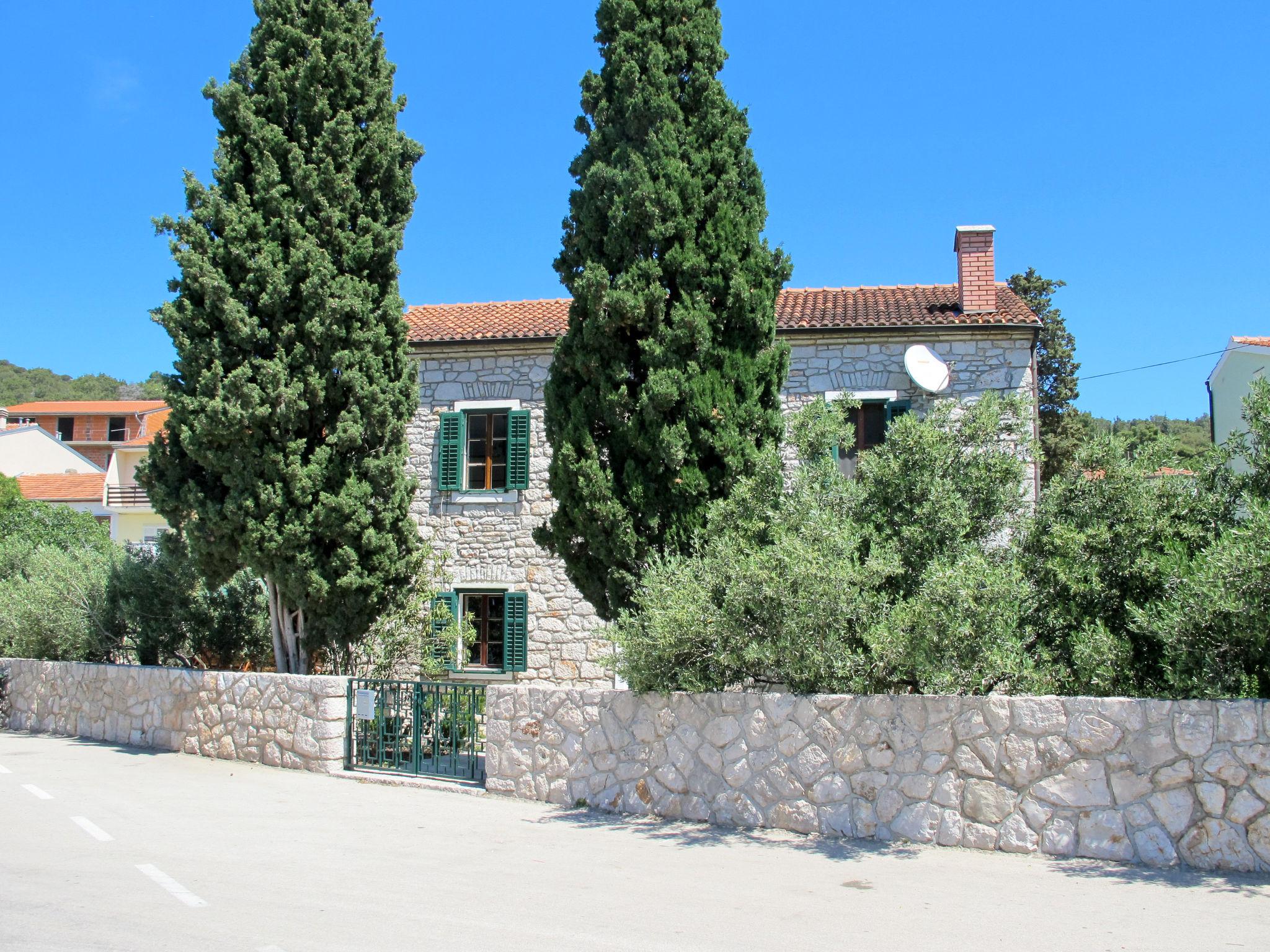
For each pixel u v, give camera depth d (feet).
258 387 38.70
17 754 41.22
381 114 43.57
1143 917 18.45
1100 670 23.80
